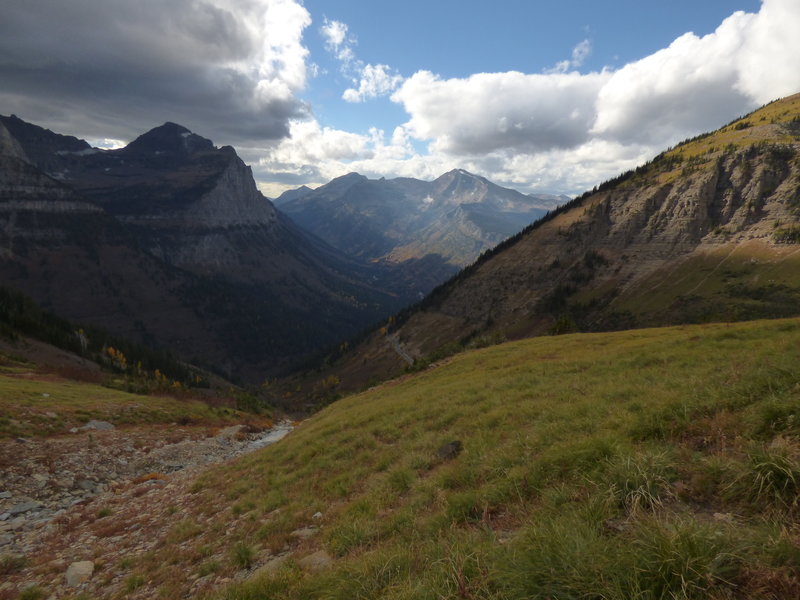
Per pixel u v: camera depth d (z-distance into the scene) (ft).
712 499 17.63
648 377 51.67
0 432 90.53
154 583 31.83
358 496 37.50
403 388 136.67
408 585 16.20
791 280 620.90
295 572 23.72
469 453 36.17
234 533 38.47
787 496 15.55
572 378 65.67
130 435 117.80
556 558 14.29
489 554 16.57
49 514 67.00
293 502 41.57
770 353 45.19
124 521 54.29
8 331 378.53
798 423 20.02
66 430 106.73
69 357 400.67
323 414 145.59
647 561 12.81
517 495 24.31
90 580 36.40
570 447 25.94
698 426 24.89
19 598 34.37
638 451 22.79
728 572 12.37
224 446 137.39
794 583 11.58
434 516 24.80
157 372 465.06
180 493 65.26
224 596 22.94
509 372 89.86
